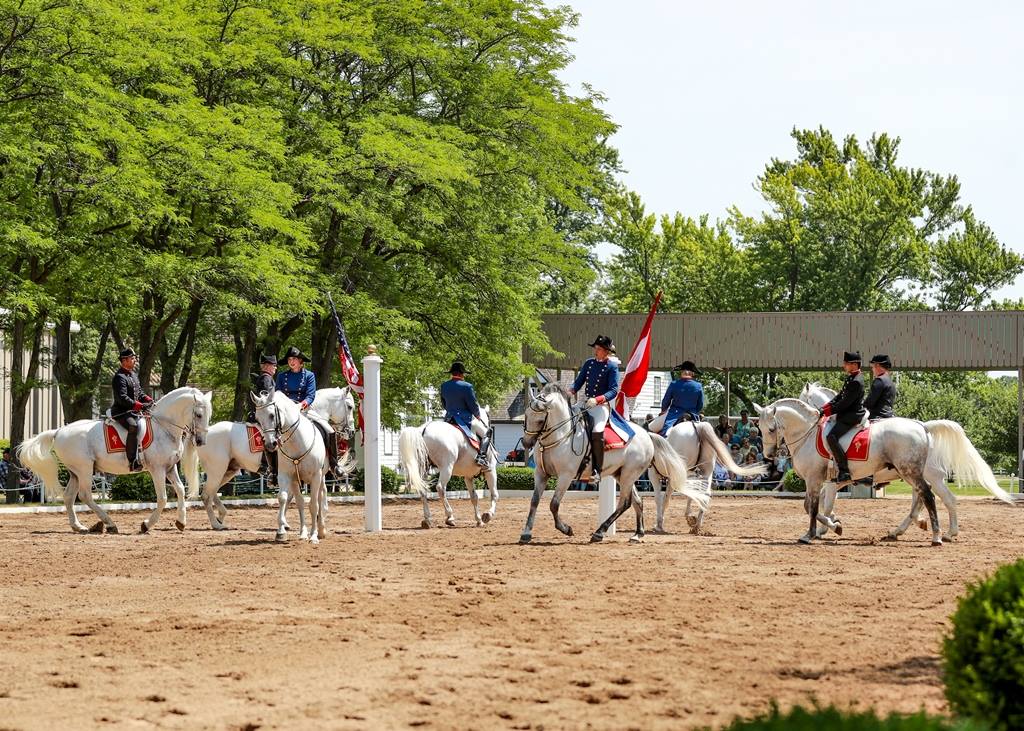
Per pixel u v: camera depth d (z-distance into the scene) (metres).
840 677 9.02
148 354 33.09
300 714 8.02
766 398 64.75
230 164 30.73
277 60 34.81
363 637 10.89
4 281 28.28
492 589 13.94
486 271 39.41
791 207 74.75
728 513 28.25
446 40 40.19
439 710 8.11
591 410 19.52
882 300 79.88
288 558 17.47
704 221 79.12
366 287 37.38
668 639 10.68
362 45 36.25
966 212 89.81
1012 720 6.63
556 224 70.62
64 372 33.66
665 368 43.97
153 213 28.94
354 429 22.09
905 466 19.59
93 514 28.09
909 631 11.05
